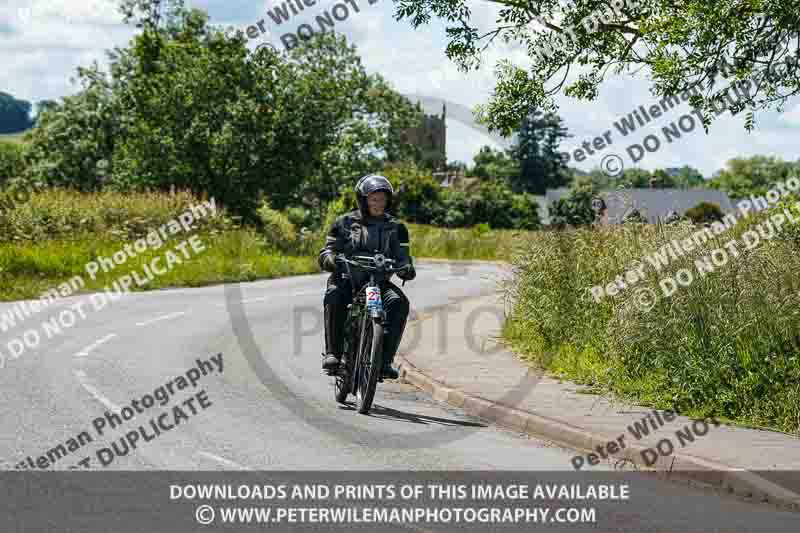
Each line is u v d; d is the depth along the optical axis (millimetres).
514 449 13477
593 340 19797
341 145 86000
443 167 98438
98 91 98812
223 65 68188
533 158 143000
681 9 22156
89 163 99375
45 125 105000
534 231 24734
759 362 15508
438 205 95688
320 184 86500
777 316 15734
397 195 93562
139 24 80188
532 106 24500
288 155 68438
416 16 24391
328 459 12344
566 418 14820
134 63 91938
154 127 69750
